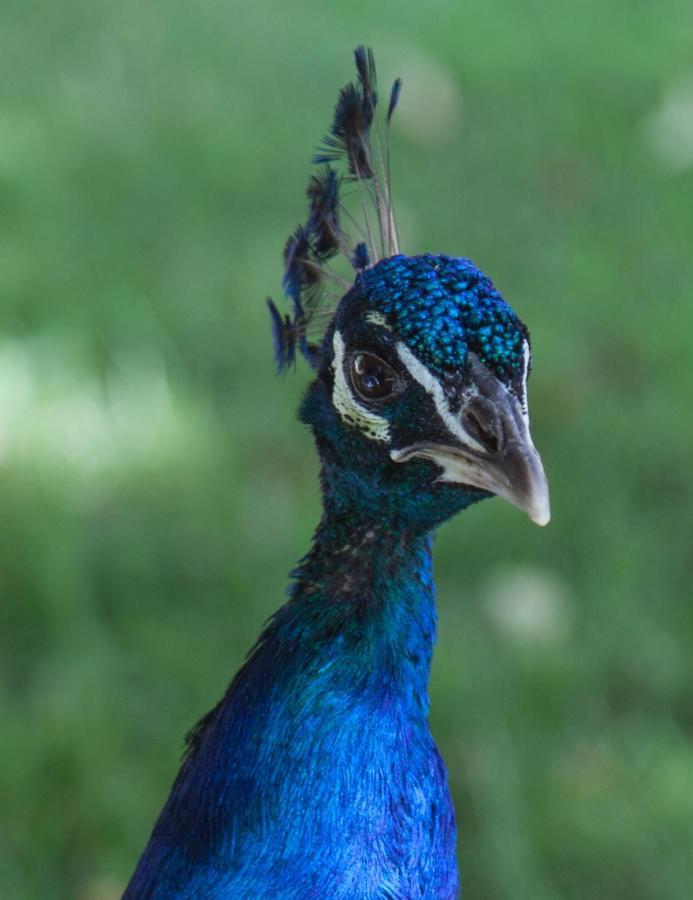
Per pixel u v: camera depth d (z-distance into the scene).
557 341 4.44
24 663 3.63
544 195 5.15
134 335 4.39
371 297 3.27
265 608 3.66
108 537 3.76
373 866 3.27
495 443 3.26
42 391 4.13
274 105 5.60
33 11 6.29
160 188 5.09
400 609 3.28
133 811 3.55
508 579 3.67
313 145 5.35
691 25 6.27
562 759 3.59
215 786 3.27
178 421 4.09
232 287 4.61
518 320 3.27
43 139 5.30
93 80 5.75
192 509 3.87
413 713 3.29
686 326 4.51
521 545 3.80
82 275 4.62
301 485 3.97
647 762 3.59
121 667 3.63
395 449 3.27
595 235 4.96
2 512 3.73
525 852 3.54
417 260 3.27
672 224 5.02
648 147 5.38
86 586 3.66
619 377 4.32
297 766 3.27
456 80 5.77
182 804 3.28
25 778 3.56
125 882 3.53
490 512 3.86
